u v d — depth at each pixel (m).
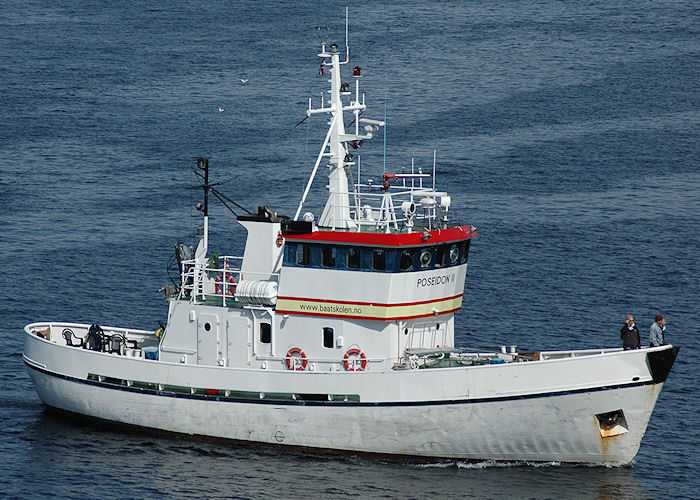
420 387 198.12
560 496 194.00
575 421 196.75
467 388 196.75
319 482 198.25
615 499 194.12
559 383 194.50
